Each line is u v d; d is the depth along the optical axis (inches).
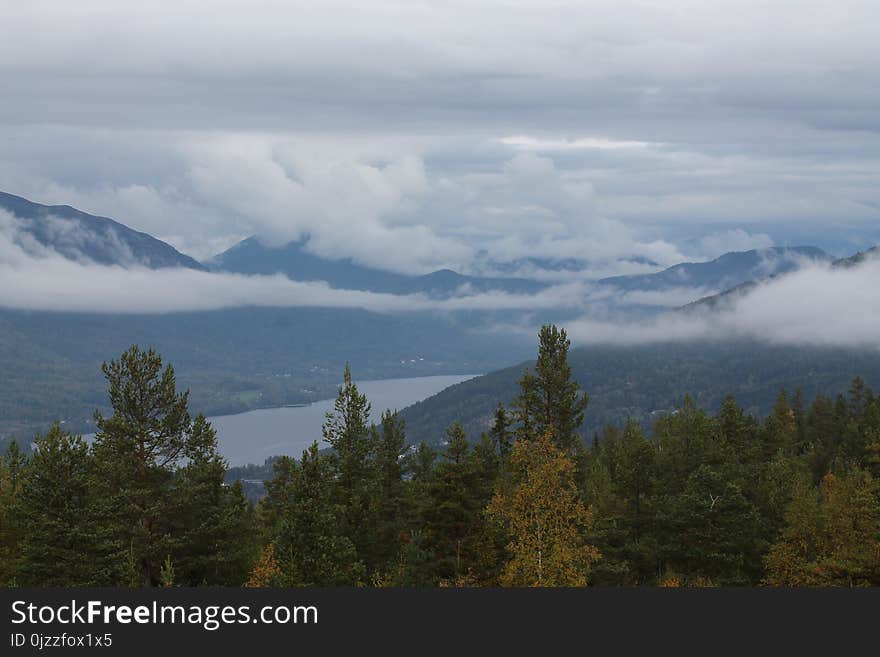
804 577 2069.4
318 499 1999.3
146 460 2127.2
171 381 2151.8
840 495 2114.9
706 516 2222.0
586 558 1744.6
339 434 2551.7
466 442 2046.0
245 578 2201.0
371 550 2358.5
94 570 1823.3
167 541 2014.0
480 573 1969.7
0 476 2274.9
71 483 1879.9
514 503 1734.7
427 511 2001.7
